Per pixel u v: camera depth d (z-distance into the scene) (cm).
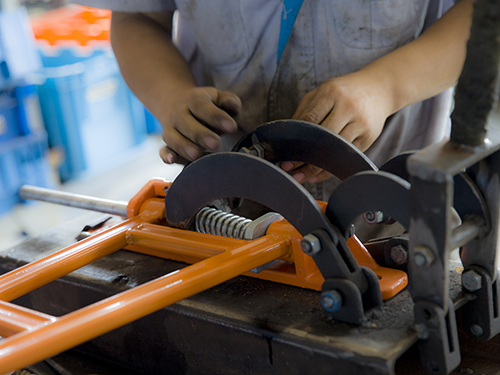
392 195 48
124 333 68
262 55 92
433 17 97
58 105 253
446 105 101
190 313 60
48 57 263
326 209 54
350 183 51
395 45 89
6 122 224
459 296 55
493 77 41
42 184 242
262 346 55
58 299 75
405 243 62
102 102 271
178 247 70
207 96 75
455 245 48
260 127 70
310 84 93
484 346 61
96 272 73
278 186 56
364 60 89
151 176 281
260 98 96
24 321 52
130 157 295
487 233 52
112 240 73
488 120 43
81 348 75
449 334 49
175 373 65
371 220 64
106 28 282
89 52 267
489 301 54
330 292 53
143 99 94
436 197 43
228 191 63
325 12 86
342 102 71
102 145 279
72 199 98
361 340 50
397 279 60
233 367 58
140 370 69
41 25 285
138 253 79
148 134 327
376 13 84
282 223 66
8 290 61
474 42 40
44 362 74
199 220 73
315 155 67
